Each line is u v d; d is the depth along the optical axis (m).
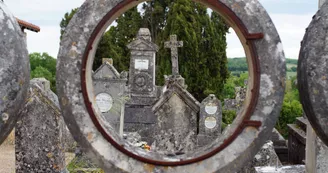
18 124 6.12
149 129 11.30
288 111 14.25
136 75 12.20
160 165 3.81
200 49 21.58
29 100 6.08
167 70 21.31
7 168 8.98
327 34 3.46
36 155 6.16
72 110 3.79
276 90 3.70
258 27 3.67
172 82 9.89
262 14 3.67
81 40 3.74
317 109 3.51
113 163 3.83
